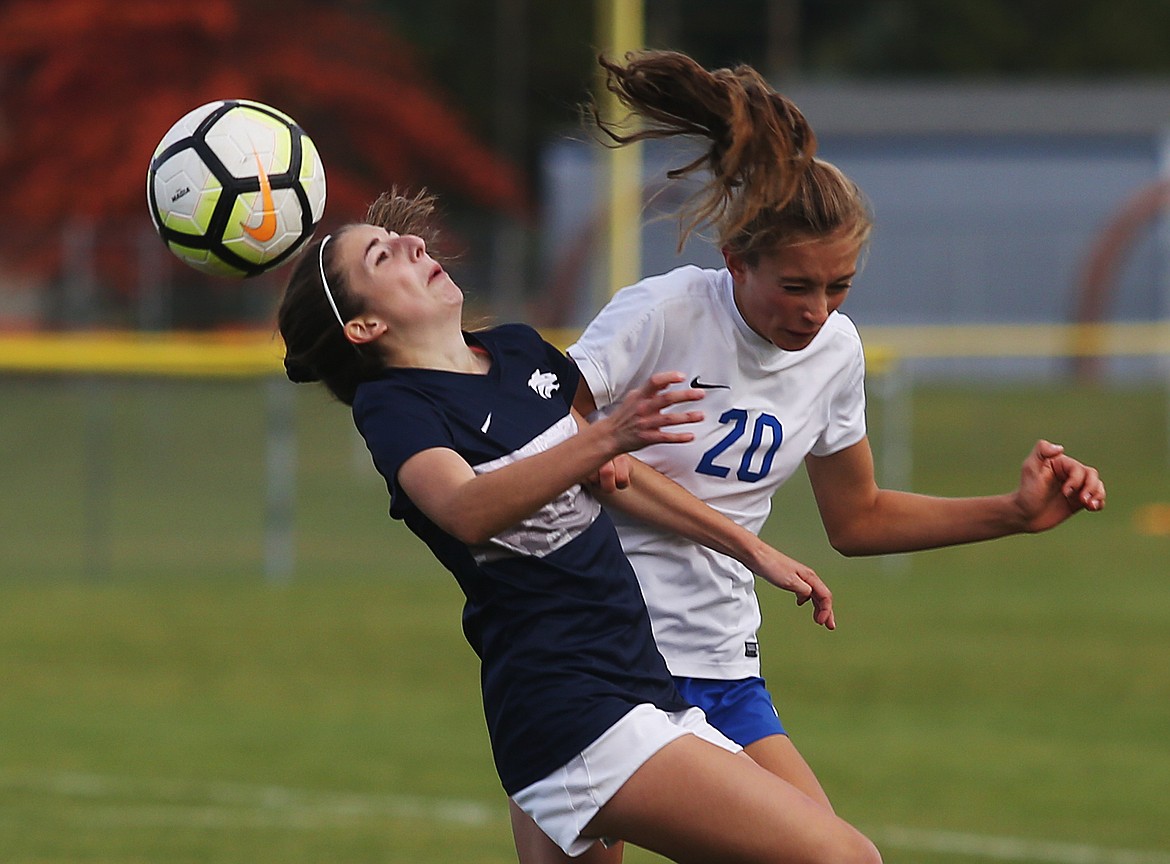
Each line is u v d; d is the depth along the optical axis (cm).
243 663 4262
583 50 17125
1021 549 6381
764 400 1694
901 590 5488
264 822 2698
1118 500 7644
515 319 10231
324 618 4941
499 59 17012
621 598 1498
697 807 1403
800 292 1558
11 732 3447
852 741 3403
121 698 3822
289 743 3362
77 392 8912
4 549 6191
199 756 3234
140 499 7162
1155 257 12200
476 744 3375
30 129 10794
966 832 2677
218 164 1656
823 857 1393
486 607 1488
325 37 11862
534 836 1594
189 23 10650
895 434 7131
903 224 13112
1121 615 4975
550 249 11275
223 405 8969
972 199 13138
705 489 1706
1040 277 12112
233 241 1664
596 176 12862
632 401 1334
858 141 13262
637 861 2559
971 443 9206
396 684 4019
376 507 7088
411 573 5847
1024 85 15075
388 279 1504
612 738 1430
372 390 1478
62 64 10550
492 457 1477
